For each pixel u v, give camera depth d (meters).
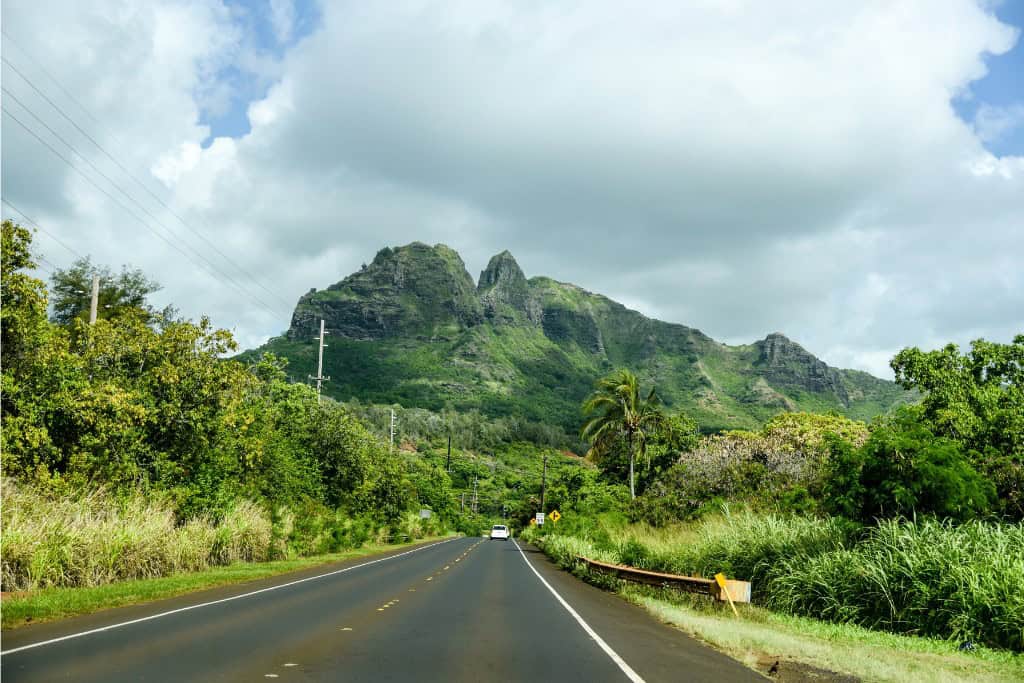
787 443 36.91
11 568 15.55
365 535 47.31
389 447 64.69
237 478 29.72
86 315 45.69
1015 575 12.33
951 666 9.75
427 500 100.94
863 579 14.63
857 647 11.30
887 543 14.92
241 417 28.45
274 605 15.16
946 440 17.39
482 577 25.83
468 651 10.13
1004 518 18.66
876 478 17.09
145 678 7.55
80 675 7.62
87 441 23.05
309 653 9.42
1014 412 22.72
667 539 27.62
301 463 40.22
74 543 17.17
